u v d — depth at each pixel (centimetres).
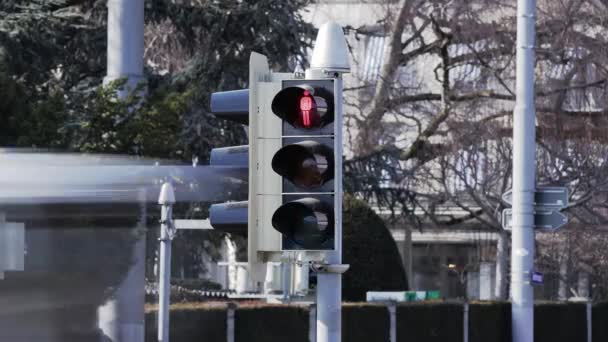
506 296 9944
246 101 2519
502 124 9794
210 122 8019
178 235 9062
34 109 5541
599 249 9638
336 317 2567
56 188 5516
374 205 10306
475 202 10338
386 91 10450
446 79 10312
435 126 10125
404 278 8088
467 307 7475
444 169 9756
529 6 6875
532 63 6838
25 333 5675
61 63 7969
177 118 5722
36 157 5466
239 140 8188
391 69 10600
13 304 5678
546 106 9544
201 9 8112
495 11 10294
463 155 9738
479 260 11512
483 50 10212
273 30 8044
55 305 5712
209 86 8094
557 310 8431
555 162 9562
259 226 2456
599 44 9712
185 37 8506
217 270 10888
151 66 9662
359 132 10138
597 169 9462
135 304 5791
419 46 11619
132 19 5994
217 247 9162
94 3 8100
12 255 5500
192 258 9506
